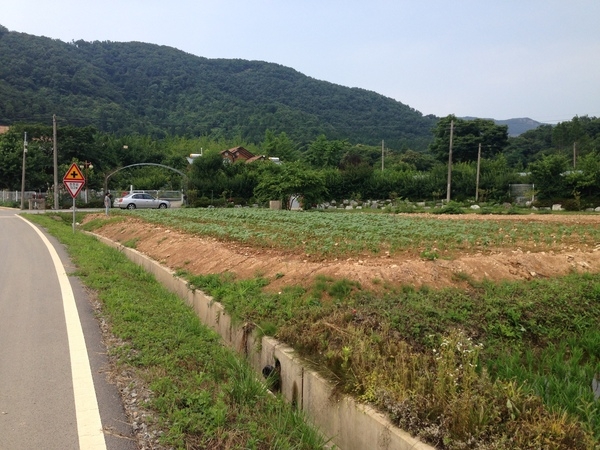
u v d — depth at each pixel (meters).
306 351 5.30
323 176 39.94
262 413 4.40
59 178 52.06
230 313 6.98
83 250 13.71
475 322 6.63
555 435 3.33
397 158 74.38
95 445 3.68
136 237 16.12
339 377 4.57
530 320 6.93
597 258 10.46
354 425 4.11
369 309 6.28
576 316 7.34
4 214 34.66
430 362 4.62
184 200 49.19
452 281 8.07
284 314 6.40
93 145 59.09
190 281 8.95
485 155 64.50
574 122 69.12
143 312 7.19
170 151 75.56
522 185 45.94
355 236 12.24
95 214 29.39
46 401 4.43
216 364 5.45
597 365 5.85
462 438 3.38
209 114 109.38
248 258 9.80
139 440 3.74
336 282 7.38
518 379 5.09
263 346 5.92
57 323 6.85
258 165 54.31
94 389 4.66
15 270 11.02
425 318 6.24
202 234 14.27
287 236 12.52
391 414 3.79
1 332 6.46
